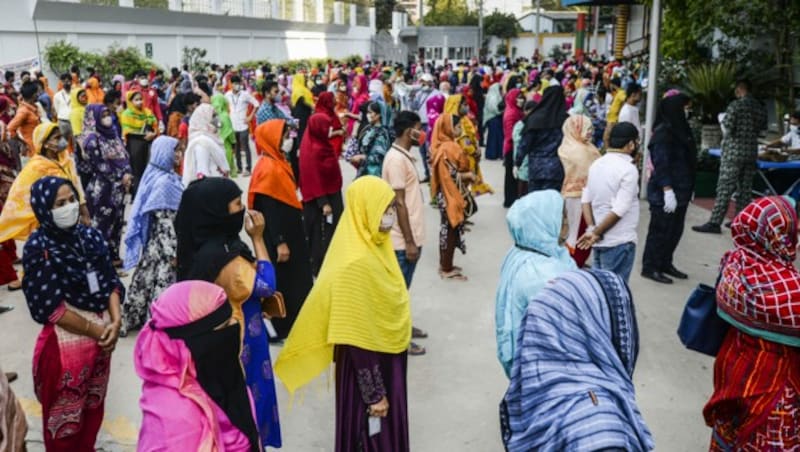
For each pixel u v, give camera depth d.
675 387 4.98
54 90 21.05
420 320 6.23
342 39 45.03
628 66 21.42
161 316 2.71
